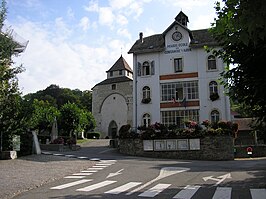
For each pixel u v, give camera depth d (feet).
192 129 92.89
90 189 35.91
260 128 34.40
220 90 116.88
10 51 67.51
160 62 125.18
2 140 72.95
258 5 16.51
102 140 160.76
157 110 122.52
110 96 199.82
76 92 303.68
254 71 32.40
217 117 116.06
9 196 32.24
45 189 36.22
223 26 21.16
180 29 124.26
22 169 54.19
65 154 89.66
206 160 87.45
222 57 33.76
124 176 47.80
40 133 145.28
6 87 70.64
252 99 33.40
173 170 56.18
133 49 129.18
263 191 33.50
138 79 126.82
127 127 101.19
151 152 94.63
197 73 120.37
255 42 17.90
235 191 33.99
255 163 74.28
